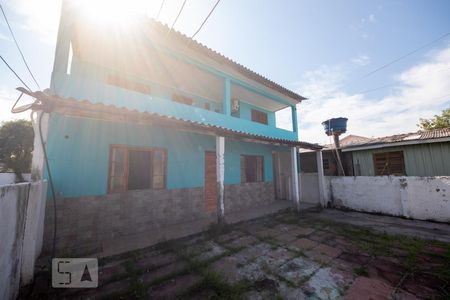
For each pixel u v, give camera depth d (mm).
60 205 3836
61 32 4125
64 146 4008
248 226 5402
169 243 4059
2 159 12203
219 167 5066
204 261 3295
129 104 4883
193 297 2438
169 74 6410
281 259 3434
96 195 4250
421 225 5441
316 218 6250
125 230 4504
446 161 7422
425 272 2955
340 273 2969
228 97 6891
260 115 10023
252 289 2582
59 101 2760
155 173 5285
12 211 2100
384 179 6785
